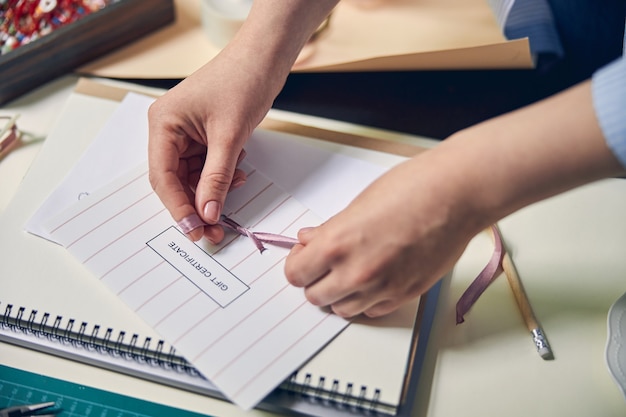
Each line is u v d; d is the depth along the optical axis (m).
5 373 0.58
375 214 0.51
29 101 0.78
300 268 0.55
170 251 0.62
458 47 0.76
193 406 0.57
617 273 0.64
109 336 0.58
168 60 0.82
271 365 0.56
